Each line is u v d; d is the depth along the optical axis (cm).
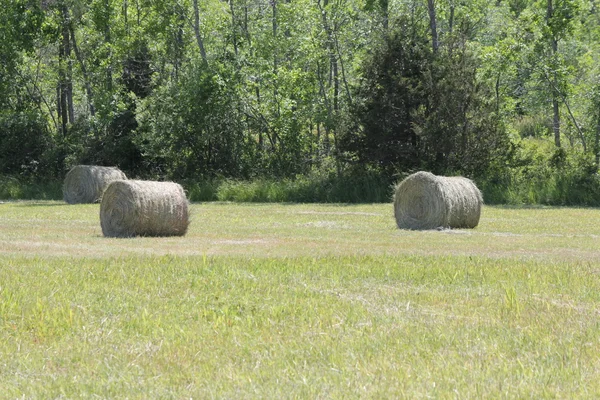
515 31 8019
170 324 1727
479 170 7388
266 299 1981
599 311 1873
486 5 10312
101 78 9062
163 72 9169
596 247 3341
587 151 7406
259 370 1385
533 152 7550
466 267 2503
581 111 7994
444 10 9312
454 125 7369
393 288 2145
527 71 8031
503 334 1636
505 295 1988
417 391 1262
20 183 8400
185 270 2400
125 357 1476
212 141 8488
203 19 9775
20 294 1992
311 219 5094
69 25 9012
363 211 5966
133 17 9681
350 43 8656
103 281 2227
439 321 1750
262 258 2702
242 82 8588
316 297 2012
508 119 8831
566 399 1238
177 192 3938
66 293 2036
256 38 9200
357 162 7869
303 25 8762
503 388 1280
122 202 3809
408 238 3731
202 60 8519
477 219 4506
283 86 8600
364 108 7719
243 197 7638
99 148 8662
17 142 8669
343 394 1251
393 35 7656
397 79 7519
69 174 7094
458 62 7512
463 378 1330
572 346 1547
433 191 4350
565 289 2144
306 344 1554
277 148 8794
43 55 9581
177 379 1344
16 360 1466
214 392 1270
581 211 5903
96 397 1262
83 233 4012
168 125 8288
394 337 1600
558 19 7731
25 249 3089
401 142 7719
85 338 1606
